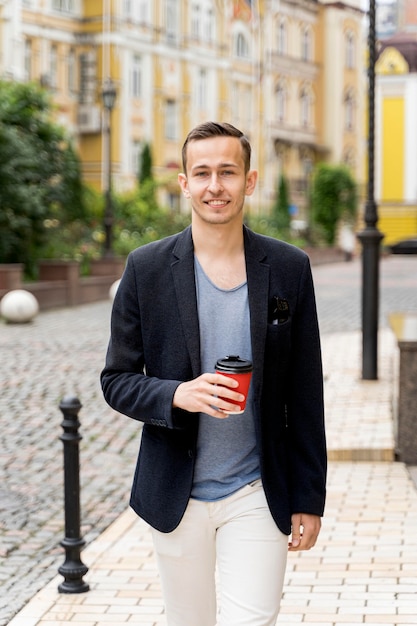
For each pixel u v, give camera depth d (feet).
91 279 87.04
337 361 47.14
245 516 10.78
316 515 10.94
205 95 178.29
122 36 154.51
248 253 10.88
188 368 10.76
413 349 27.86
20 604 18.20
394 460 28.07
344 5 224.12
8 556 21.17
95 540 21.47
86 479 27.55
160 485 10.84
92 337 59.52
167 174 167.84
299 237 182.09
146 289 10.91
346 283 118.11
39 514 24.23
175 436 10.81
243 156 10.75
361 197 221.46
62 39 150.00
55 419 35.40
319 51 224.33
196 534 10.91
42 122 87.76
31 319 67.56
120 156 157.17
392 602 17.25
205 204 10.67
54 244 91.40
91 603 17.66
